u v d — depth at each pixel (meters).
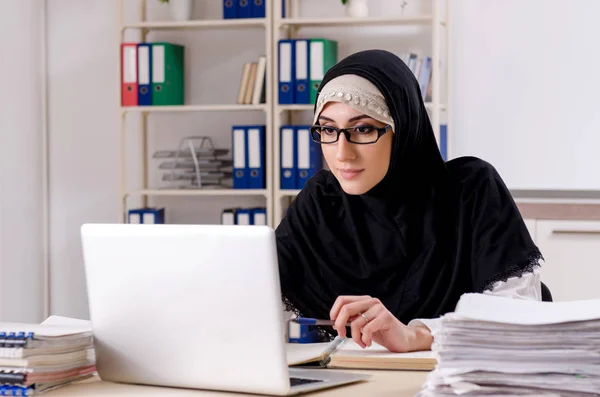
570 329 1.29
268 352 1.42
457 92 4.80
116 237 1.53
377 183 2.10
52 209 5.23
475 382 1.30
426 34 4.86
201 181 4.82
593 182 4.68
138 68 4.75
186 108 4.67
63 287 5.24
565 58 4.69
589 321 1.29
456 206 2.16
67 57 5.19
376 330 1.67
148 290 1.51
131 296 1.53
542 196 4.32
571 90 4.70
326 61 4.58
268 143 4.63
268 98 4.60
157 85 4.75
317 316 2.26
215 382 1.48
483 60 4.77
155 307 1.51
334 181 2.32
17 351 1.46
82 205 5.21
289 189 4.61
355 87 2.00
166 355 1.52
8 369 1.47
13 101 4.90
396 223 2.18
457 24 4.79
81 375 1.60
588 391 1.27
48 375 1.50
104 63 5.17
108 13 5.16
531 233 4.19
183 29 5.02
